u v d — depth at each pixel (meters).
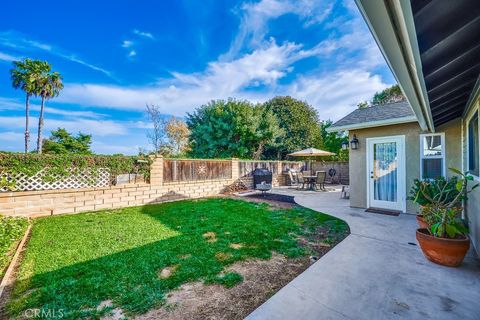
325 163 15.32
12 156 5.44
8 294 2.37
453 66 2.18
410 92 2.40
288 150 20.17
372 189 6.68
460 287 2.49
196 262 3.10
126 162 7.39
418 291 2.42
